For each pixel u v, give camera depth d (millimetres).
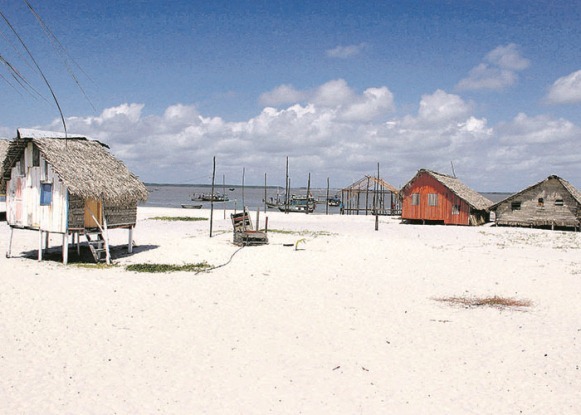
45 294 17141
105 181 24375
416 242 35906
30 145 24328
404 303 17453
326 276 22203
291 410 9344
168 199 157125
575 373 11219
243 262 25609
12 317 14305
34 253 26797
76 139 26953
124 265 23859
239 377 10805
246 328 14195
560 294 19047
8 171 25578
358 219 61250
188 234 39250
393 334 13898
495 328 14555
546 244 35375
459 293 19156
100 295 17406
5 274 20188
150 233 39531
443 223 54312
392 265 25453
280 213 76938
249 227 35906
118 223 26562
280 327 14359
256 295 18219
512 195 49594
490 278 22188
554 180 47250
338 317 15500
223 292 18578
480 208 52969
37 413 8859
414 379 10852
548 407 9547
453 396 10031
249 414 9141
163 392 9953
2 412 8812
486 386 10523
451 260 27281
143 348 12367
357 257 27969
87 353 11883
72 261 24609
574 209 45969
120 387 10109
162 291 18391
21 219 25047
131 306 16156
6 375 10398
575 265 25875
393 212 72500
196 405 9438
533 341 13398
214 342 12961
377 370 11320
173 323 14484
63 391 9805
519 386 10516
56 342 12516
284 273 22750
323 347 12766
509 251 31328
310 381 10672
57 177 23375
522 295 18875
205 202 135375
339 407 9500
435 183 53219
